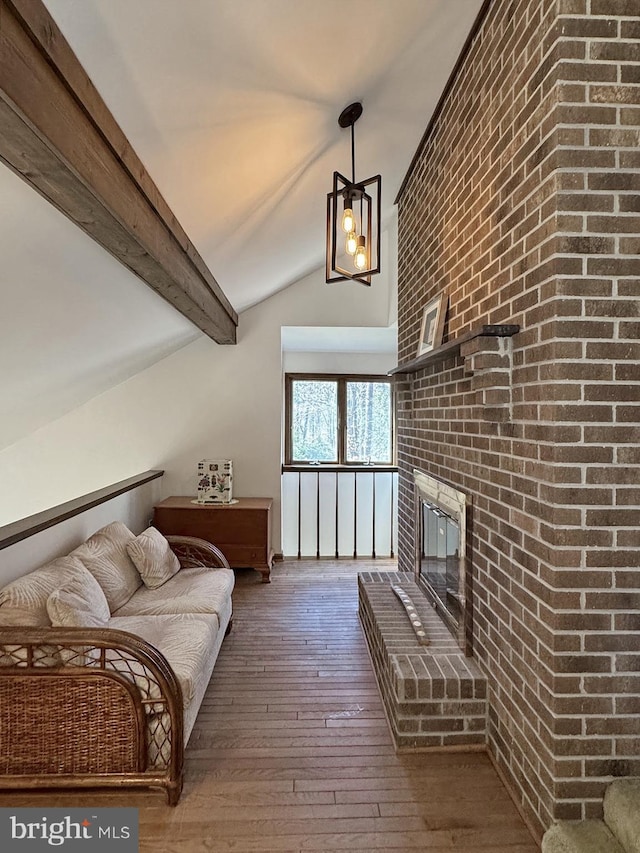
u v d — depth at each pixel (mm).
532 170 1660
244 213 2549
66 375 3154
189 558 3359
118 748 1787
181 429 4691
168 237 2076
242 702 2432
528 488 1698
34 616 1911
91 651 1916
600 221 1514
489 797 1841
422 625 2572
